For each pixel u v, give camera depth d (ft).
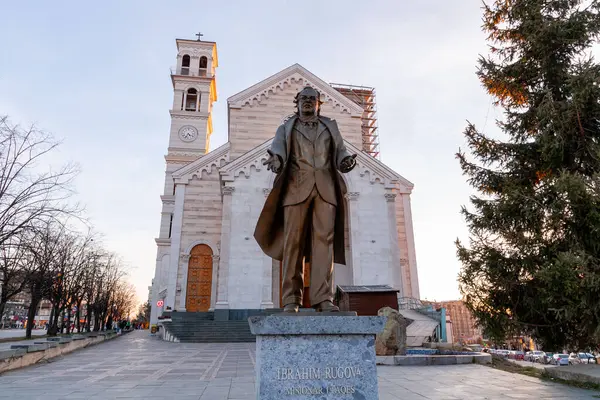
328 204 14.83
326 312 13.66
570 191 32.30
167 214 160.97
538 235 35.58
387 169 119.44
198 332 86.02
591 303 30.83
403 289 110.52
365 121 180.45
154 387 30.35
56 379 35.09
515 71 42.34
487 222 38.83
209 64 177.68
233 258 96.48
